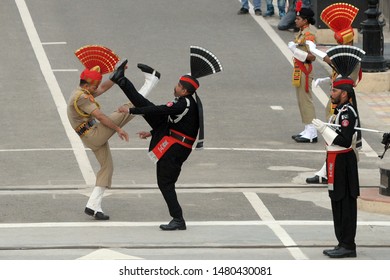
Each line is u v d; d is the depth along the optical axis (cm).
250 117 5559
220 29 7500
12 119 5409
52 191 4134
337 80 3297
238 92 6059
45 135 5109
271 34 7412
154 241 3444
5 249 3344
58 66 6488
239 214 3828
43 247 3359
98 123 3697
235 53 6912
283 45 7125
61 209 3875
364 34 6247
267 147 4984
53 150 4831
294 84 5025
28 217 3762
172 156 3547
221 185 4253
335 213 3288
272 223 3706
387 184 3931
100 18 7694
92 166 4556
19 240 3447
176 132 3553
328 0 7062
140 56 6719
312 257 3284
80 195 4081
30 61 6588
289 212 3866
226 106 5766
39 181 4294
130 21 7631
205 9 8081
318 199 4059
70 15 7762
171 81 6178
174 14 7881
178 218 3597
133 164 4612
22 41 7038
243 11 7925
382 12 8169
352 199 3269
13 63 6550
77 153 4775
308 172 4503
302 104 5059
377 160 4775
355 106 3469
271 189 4206
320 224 3700
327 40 7181
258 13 7950
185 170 4531
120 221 3722
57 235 3519
